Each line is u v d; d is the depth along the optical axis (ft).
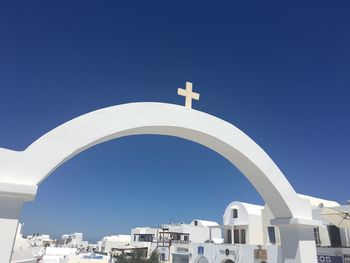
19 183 11.20
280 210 19.01
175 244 102.63
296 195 19.12
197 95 17.22
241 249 67.15
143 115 14.99
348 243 52.65
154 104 15.48
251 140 18.33
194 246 81.92
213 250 75.31
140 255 96.78
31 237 193.06
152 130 15.80
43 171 11.78
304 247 18.07
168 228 128.98
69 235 264.31
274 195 18.69
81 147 12.96
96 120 13.66
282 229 19.15
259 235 78.28
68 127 12.91
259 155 18.26
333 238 54.54
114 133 14.01
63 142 12.58
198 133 16.62
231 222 83.46
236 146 17.44
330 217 39.19
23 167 11.47
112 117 14.12
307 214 19.26
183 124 15.98
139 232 161.17
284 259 18.57
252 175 18.75
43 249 134.72
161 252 103.81
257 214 80.18
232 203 85.76
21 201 11.22
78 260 106.01
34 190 11.19
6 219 10.80
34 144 12.00
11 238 10.71
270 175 18.30
